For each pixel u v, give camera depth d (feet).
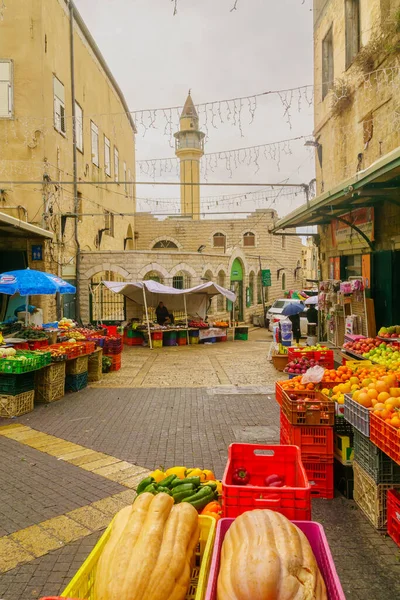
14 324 46.26
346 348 34.96
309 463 18.08
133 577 8.47
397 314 36.45
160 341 64.28
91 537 15.42
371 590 12.66
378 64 38.04
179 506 10.39
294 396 19.08
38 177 57.67
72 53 67.36
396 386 18.70
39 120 57.47
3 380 29.12
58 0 63.10
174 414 29.45
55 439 24.86
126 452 22.82
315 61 54.85
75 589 8.34
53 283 40.57
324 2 50.83
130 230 110.93
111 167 91.71
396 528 14.78
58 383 33.58
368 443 16.26
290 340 50.37
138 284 62.08
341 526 15.92
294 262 141.59
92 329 57.82
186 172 132.26
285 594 7.59
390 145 36.42
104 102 86.63
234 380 40.19
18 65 57.16
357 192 29.84
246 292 103.71
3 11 56.95
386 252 37.01
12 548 14.76
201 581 8.50
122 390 36.63
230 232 117.39
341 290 42.39
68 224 66.74
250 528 8.82
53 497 18.15
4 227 45.57
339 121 47.21
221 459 21.74
